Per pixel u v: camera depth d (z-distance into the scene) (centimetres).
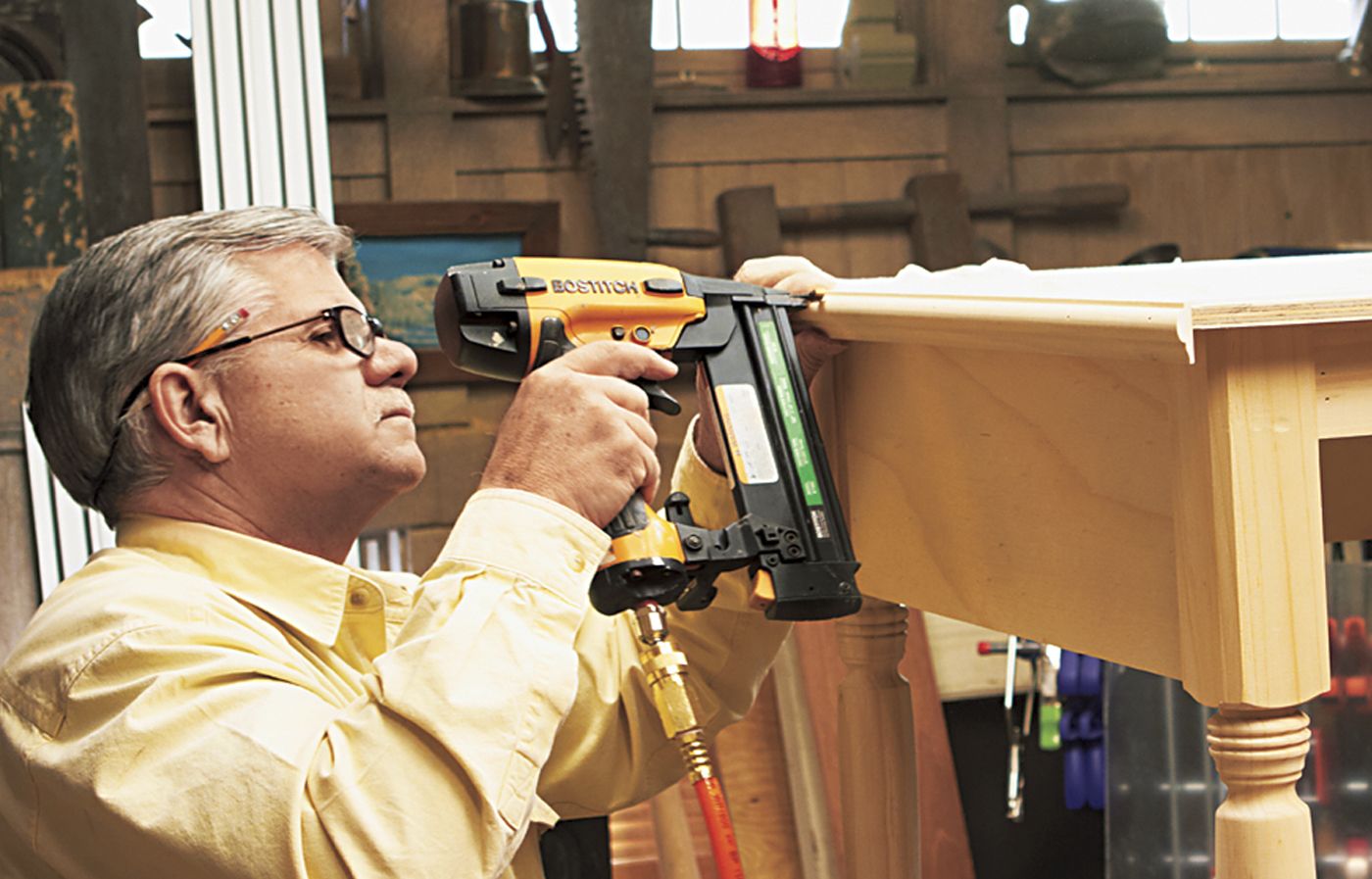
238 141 233
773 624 122
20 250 237
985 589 95
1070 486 85
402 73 264
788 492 95
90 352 100
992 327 83
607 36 261
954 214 274
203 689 86
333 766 81
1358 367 72
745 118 277
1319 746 177
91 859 85
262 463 102
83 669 88
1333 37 299
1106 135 288
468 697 83
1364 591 173
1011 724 229
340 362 103
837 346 108
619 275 97
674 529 90
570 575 88
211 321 100
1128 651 81
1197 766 205
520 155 269
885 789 116
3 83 239
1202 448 71
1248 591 71
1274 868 74
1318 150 295
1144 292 76
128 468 103
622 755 120
